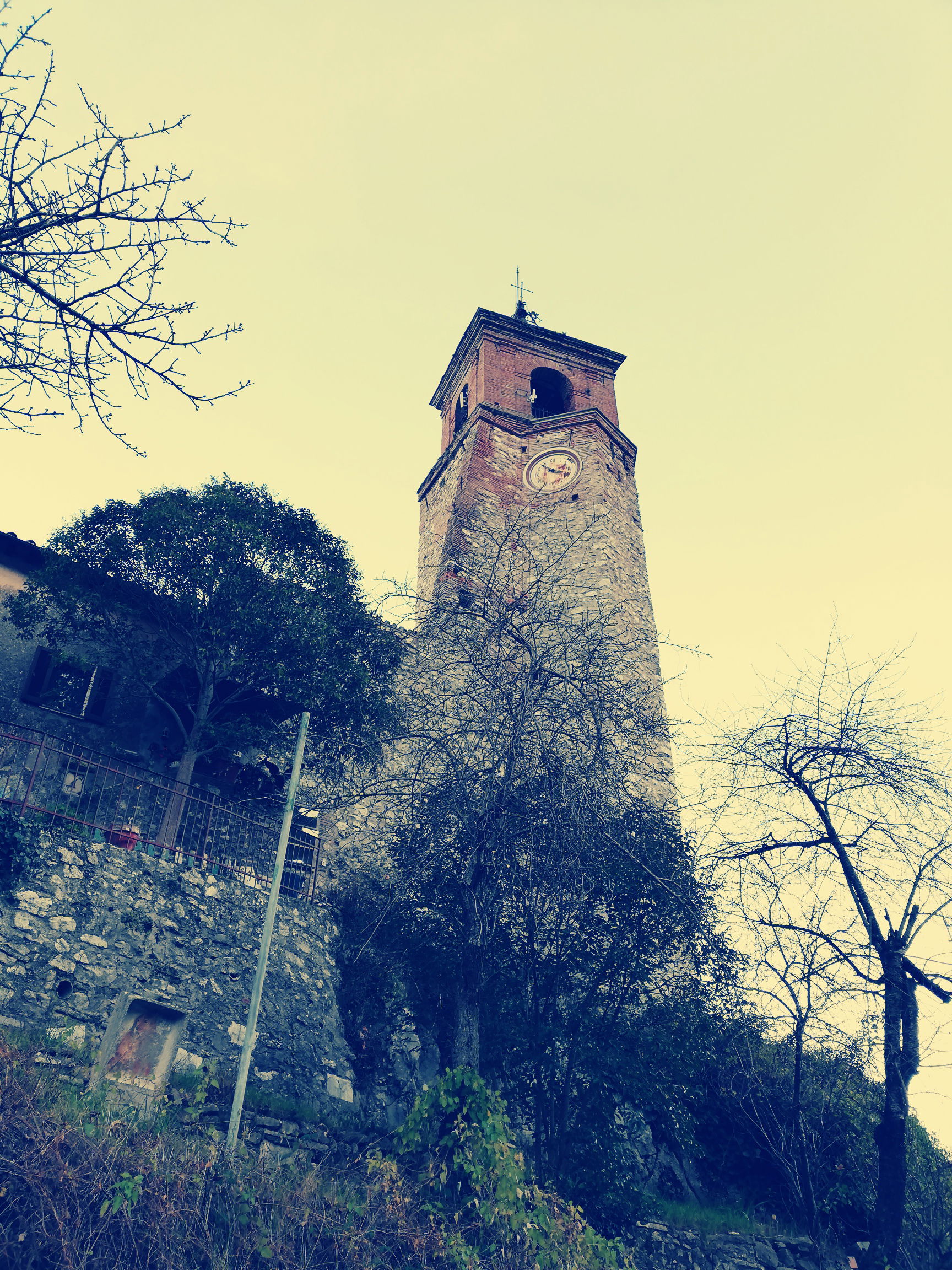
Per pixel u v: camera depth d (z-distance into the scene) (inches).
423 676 467.5
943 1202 486.3
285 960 505.4
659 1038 438.9
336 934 552.1
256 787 624.7
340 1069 491.2
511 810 394.3
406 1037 534.3
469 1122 317.7
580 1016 439.2
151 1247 255.4
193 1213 270.1
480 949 384.2
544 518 573.3
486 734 406.3
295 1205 295.6
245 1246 271.6
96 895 434.0
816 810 430.9
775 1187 524.1
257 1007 338.6
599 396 1129.4
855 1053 428.5
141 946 438.6
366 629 607.8
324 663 576.4
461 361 1182.3
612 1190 409.4
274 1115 400.8
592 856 404.8
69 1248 243.6
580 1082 434.3
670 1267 435.8
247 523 586.2
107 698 617.3
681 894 421.7
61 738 527.2
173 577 572.7
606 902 455.2
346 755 577.3
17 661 594.9
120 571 576.7
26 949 395.9
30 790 454.0
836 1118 513.0
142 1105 324.2
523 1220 295.1
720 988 453.1
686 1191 523.2
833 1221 508.4
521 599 457.1
